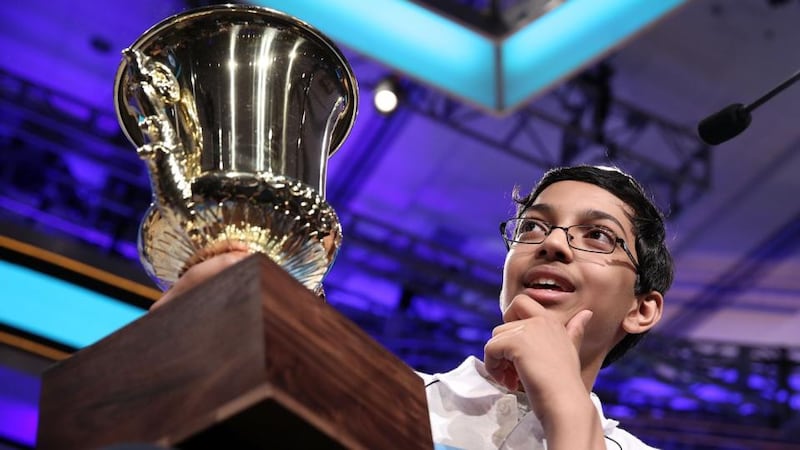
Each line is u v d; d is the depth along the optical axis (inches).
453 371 78.3
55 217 251.0
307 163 60.9
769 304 266.8
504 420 74.1
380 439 47.2
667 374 279.6
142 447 37.9
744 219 253.4
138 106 60.9
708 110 238.4
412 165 250.7
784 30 218.5
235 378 43.8
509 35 149.7
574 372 66.9
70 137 248.8
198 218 56.6
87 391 48.6
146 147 55.1
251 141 59.1
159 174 55.5
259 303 44.8
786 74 226.2
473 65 151.4
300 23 62.2
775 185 245.1
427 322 278.2
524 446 69.9
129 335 48.8
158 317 48.3
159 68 59.4
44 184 253.3
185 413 44.4
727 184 246.7
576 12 147.7
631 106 241.6
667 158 247.8
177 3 218.4
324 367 46.1
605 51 149.3
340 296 279.7
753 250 258.8
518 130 241.1
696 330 277.1
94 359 49.3
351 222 266.2
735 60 226.2
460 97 151.8
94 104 244.8
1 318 124.7
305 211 57.7
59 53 233.6
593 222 77.7
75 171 254.7
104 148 251.1
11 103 239.6
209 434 44.1
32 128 246.5
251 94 60.3
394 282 275.7
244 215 56.9
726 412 276.8
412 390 50.7
